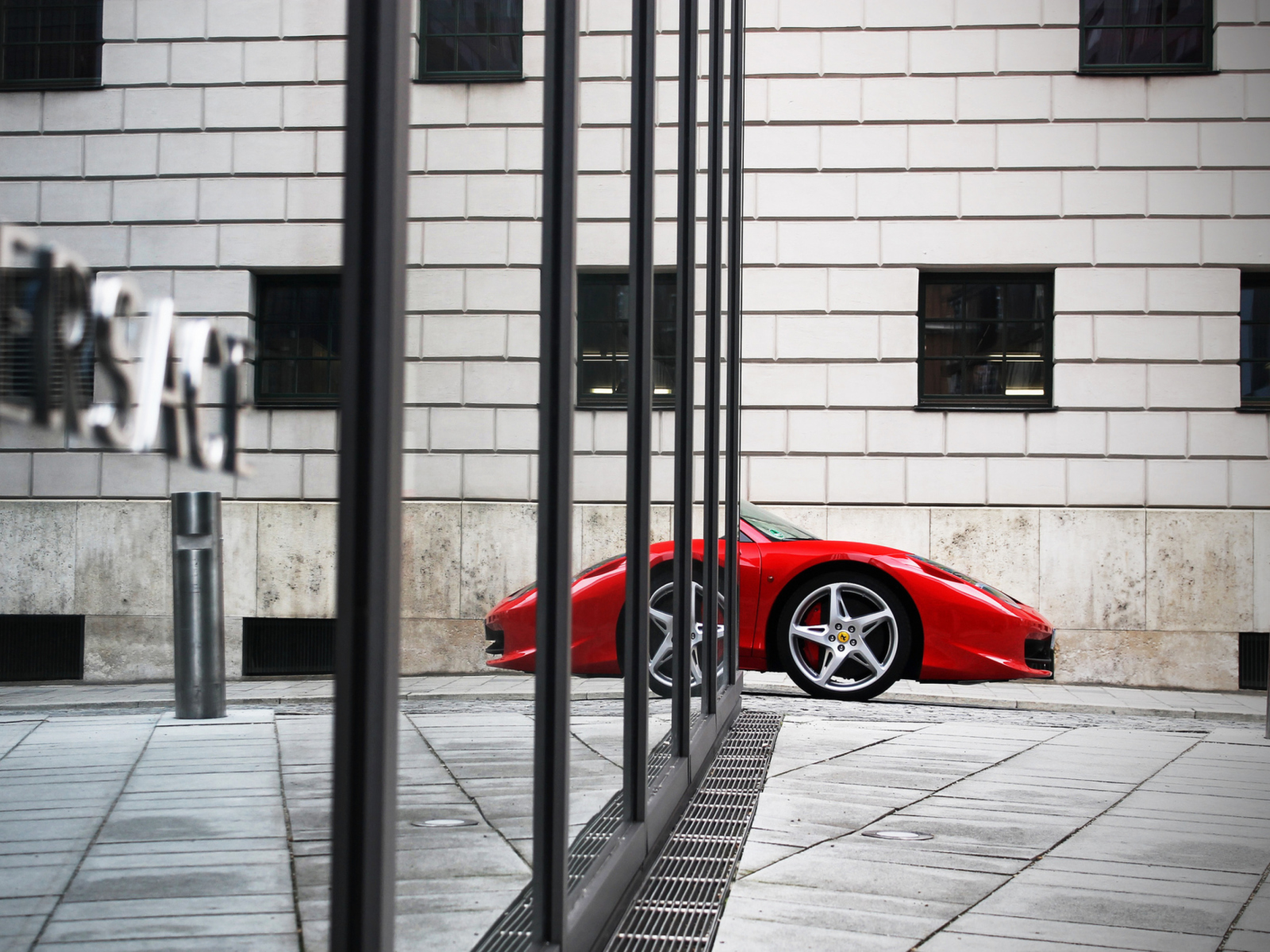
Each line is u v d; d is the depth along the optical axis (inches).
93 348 27.2
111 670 29.0
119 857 30.9
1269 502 401.1
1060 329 411.2
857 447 412.8
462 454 60.7
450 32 58.1
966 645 274.1
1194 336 406.3
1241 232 406.3
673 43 144.9
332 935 42.0
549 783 80.4
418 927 53.9
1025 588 405.1
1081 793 171.6
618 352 109.9
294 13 37.4
